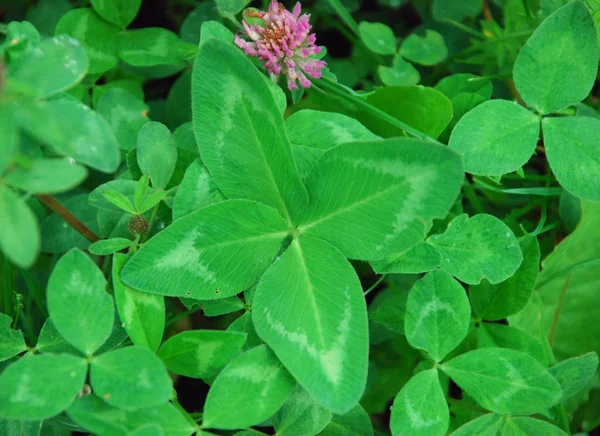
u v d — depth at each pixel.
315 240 0.32
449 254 0.34
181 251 0.31
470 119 0.35
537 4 0.41
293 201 0.32
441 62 0.43
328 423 0.33
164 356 0.32
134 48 0.40
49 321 0.33
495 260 0.34
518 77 0.35
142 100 0.41
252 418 0.31
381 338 0.38
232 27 0.41
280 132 0.31
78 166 0.29
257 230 0.32
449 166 0.30
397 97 0.37
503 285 0.35
